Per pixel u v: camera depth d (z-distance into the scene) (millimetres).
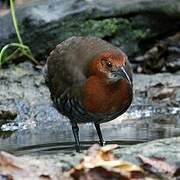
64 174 8188
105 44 10578
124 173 8055
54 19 16078
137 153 8953
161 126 12656
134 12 16719
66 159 8688
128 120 13398
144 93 14578
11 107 13688
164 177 8438
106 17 16469
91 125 12727
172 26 17328
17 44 15047
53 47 16109
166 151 9008
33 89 14422
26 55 15586
